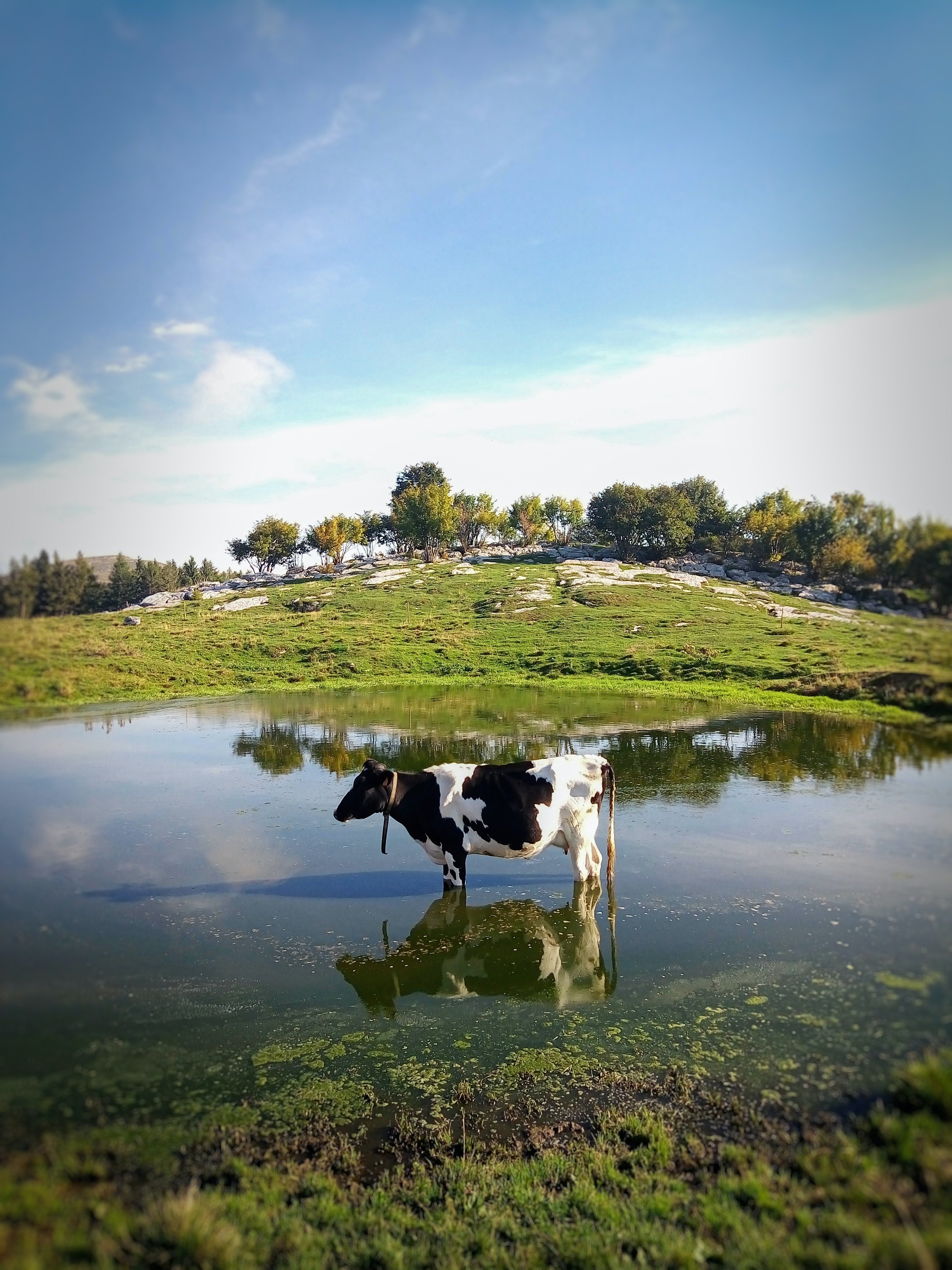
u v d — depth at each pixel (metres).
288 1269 3.58
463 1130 4.70
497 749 11.93
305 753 12.16
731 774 10.01
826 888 6.44
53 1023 5.33
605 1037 5.36
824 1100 4.52
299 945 6.46
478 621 26.88
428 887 7.50
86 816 8.63
